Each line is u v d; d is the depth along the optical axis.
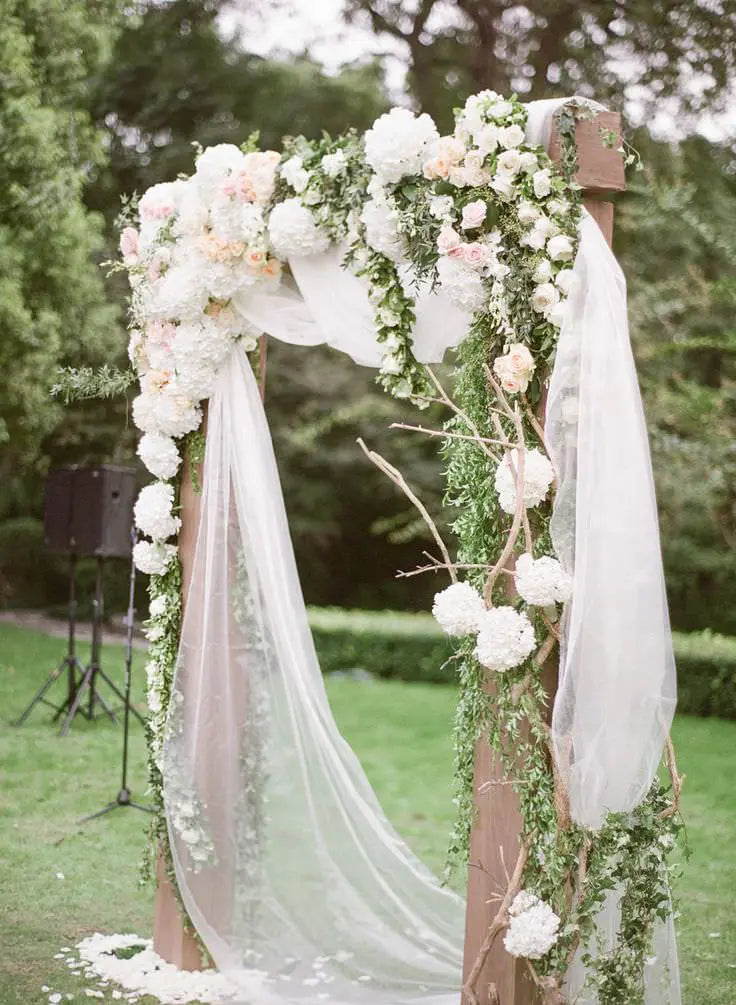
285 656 3.72
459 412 3.21
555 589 2.88
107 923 4.28
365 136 3.20
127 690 5.90
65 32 10.99
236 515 3.80
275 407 15.21
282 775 3.74
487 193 3.06
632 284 10.49
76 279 11.13
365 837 3.84
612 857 3.02
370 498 16.23
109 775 6.71
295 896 3.75
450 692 10.74
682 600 12.98
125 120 15.37
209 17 14.93
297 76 14.91
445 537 14.95
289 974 3.68
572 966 3.11
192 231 3.73
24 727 7.93
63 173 10.66
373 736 8.45
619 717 2.87
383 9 14.41
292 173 3.49
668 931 3.12
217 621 3.76
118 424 14.12
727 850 5.70
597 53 12.95
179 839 3.71
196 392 3.79
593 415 2.92
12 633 12.80
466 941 3.23
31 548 16.25
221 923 3.72
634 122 12.50
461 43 14.02
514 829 3.08
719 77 12.35
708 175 12.15
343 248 3.50
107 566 15.31
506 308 3.01
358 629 11.80
